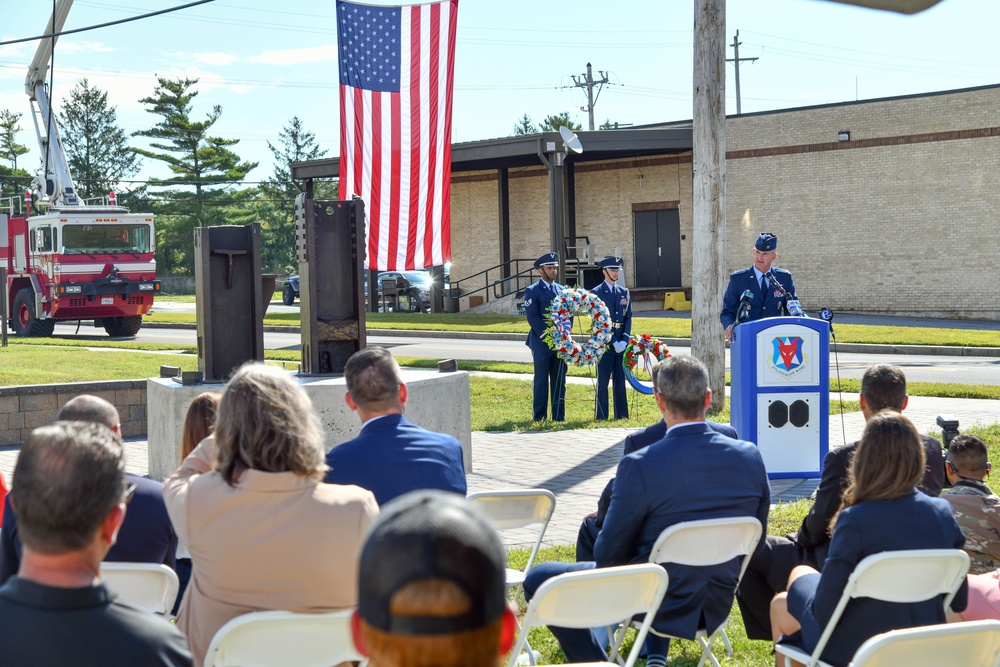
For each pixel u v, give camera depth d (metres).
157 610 3.94
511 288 39.28
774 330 9.40
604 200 37.88
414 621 1.27
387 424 4.25
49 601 2.19
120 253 27.42
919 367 18.33
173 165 82.38
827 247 32.75
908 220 31.30
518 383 16.34
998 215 29.83
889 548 3.88
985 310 30.20
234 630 3.17
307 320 9.44
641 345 13.05
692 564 4.35
